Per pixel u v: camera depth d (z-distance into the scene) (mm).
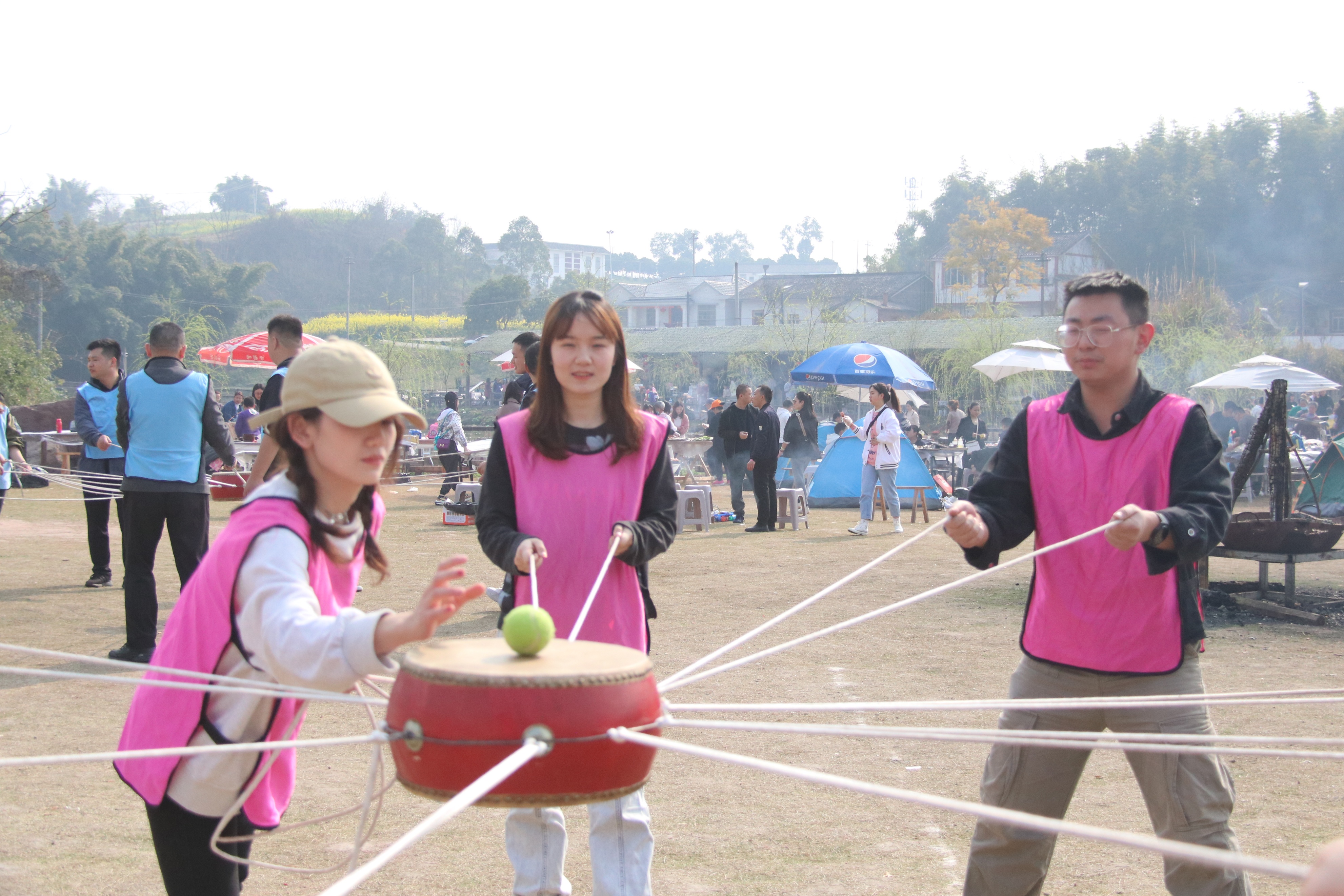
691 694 5727
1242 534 8141
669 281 87062
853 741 5000
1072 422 2975
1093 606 2873
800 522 14250
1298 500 10312
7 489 10375
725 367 45625
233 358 21234
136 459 6324
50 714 5297
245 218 138125
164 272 71562
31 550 11430
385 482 15992
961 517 2852
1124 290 2871
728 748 4910
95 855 3621
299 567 2137
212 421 6531
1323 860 1203
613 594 3180
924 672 6215
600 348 3141
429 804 4211
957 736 2191
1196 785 2746
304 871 2506
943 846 3785
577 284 85688
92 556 9023
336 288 116000
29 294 34812
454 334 84500
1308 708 5504
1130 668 2826
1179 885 2779
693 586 9258
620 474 3201
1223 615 8031
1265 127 70875
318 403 2133
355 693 3416
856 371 17578
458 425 17062
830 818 4055
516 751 1946
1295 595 8430
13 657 6367
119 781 4383
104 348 9000
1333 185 66688
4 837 3770
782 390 38625
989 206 63344
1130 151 74250
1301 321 57562
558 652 2207
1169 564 2684
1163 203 69062
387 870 3578
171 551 11352
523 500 3178
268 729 2240
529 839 3066
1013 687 3047
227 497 9773
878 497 16500
